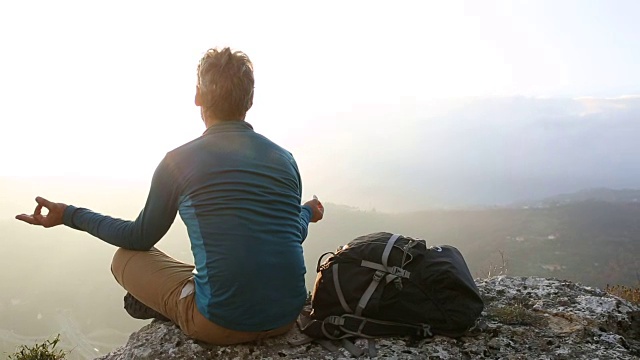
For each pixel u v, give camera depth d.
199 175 2.66
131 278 3.01
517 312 3.42
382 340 3.00
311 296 3.58
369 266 2.99
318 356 2.90
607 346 3.07
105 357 3.08
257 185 2.69
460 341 3.04
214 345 2.89
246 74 2.79
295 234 2.83
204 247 2.64
